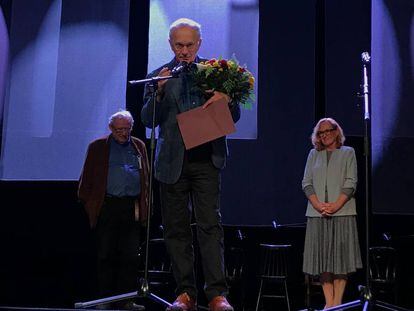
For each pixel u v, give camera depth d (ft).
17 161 15.56
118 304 13.08
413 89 15.23
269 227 16.81
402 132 15.17
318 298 16.55
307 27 15.62
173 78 8.94
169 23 15.62
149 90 9.04
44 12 15.97
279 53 15.57
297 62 15.56
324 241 12.19
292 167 15.35
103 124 15.66
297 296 16.75
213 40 15.53
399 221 16.37
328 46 15.58
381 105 15.25
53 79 15.80
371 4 15.49
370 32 15.56
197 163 8.78
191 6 15.65
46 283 16.52
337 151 12.56
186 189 8.91
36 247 16.55
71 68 15.83
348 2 15.66
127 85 16.56
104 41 15.89
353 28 15.58
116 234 13.58
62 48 15.88
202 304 16.21
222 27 15.57
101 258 13.41
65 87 15.76
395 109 15.23
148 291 9.62
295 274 16.72
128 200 13.55
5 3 15.97
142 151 14.06
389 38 15.35
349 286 16.42
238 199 15.37
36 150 15.58
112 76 15.79
